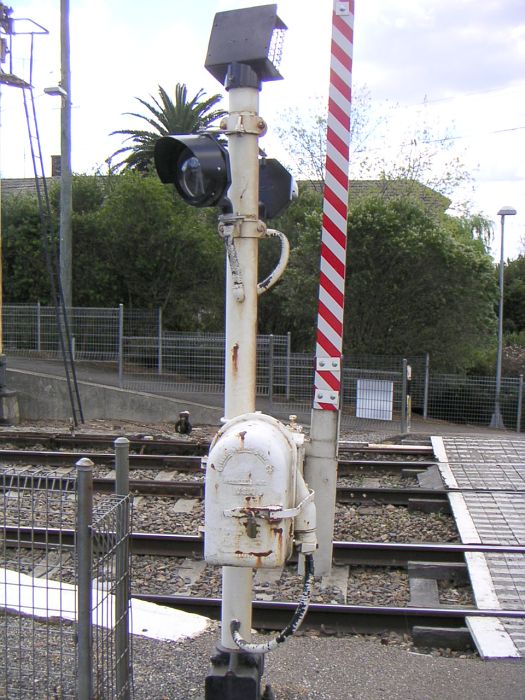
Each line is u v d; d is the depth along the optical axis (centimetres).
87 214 2194
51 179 2695
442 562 664
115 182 2369
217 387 1625
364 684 428
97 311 1683
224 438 317
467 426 1684
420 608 555
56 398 1609
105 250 2150
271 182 367
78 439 1173
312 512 331
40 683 376
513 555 666
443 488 907
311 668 449
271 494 310
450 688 426
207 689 352
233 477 312
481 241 2394
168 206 2080
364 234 1752
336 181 367
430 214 2042
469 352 1886
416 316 1830
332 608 554
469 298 1809
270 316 2134
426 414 1714
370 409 1438
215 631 491
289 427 360
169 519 789
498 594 587
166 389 1634
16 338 1744
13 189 3012
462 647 523
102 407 1587
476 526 755
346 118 364
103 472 989
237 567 341
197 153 330
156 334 1652
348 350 1841
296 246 2088
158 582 638
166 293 2144
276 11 343
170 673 423
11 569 530
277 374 1549
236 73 338
